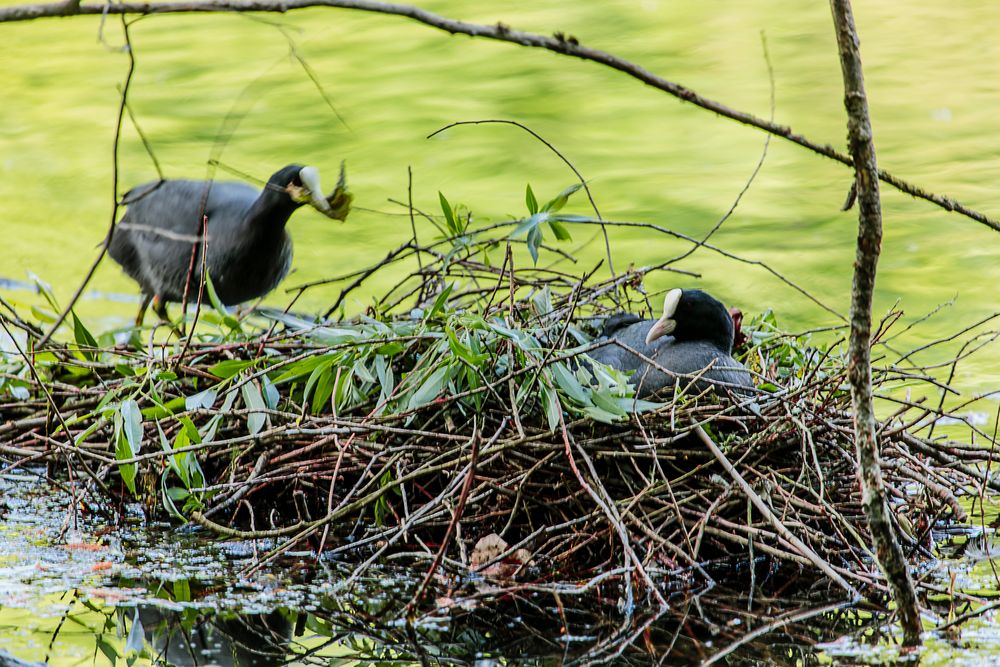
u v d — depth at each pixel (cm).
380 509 955
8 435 1118
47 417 1011
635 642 766
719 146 2141
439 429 971
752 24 2775
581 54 625
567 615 809
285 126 2234
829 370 1119
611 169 2014
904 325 1460
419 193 1919
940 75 2498
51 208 1922
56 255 1761
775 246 1708
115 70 2583
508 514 934
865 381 680
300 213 1897
